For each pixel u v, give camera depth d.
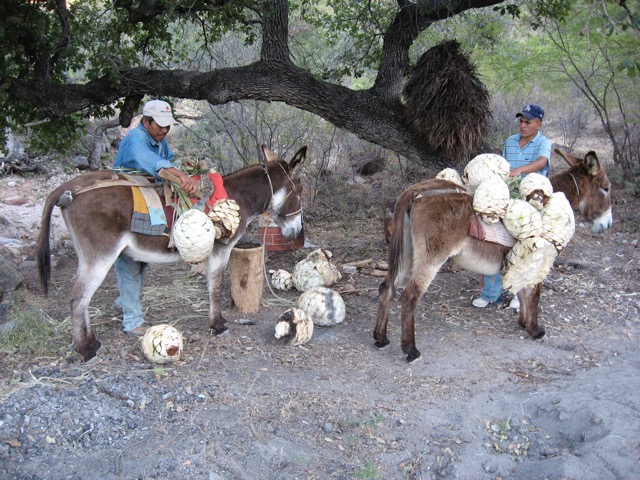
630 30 9.48
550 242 5.00
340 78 9.48
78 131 10.94
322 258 6.84
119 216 4.78
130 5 8.13
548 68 11.27
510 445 4.13
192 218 4.73
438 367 5.03
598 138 13.58
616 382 4.71
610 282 6.94
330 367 5.01
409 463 3.88
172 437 3.96
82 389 4.45
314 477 3.69
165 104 5.00
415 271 4.99
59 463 3.69
